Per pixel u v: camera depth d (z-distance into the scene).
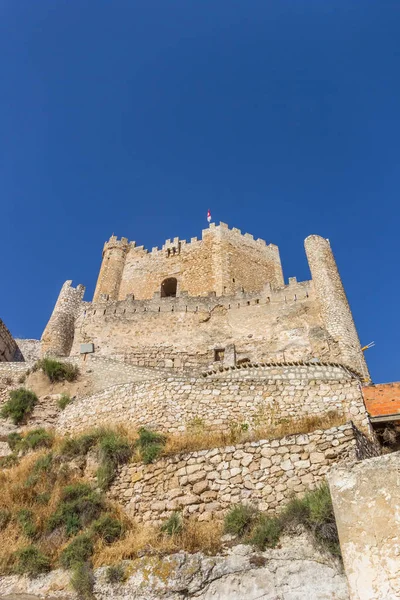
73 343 34.03
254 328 32.53
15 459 15.95
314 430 12.12
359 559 5.88
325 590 7.77
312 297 33.03
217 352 31.94
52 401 20.55
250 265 48.06
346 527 6.21
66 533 11.00
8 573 10.09
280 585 8.07
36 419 19.45
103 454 13.45
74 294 37.66
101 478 12.69
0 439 17.94
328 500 8.96
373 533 5.96
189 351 31.97
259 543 8.96
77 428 17.47
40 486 12.98
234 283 45.16
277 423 14.28
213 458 11.69
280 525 9.27
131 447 13.64
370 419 13.49
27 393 20.61
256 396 15.26
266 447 11.35
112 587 8.96
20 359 35.62
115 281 50.12
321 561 8.23
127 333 33.75
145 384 17.09
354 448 10.60
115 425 16.11
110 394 17.75
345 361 28.05
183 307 34.84
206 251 48.22
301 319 31.95
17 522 11.56
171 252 50.62
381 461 6.51
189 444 13.09
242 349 31.25
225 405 15.30
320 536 8.54
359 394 14.30
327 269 34.06
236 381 15.87
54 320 35.16
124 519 11.26
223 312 34.25
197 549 9.35
